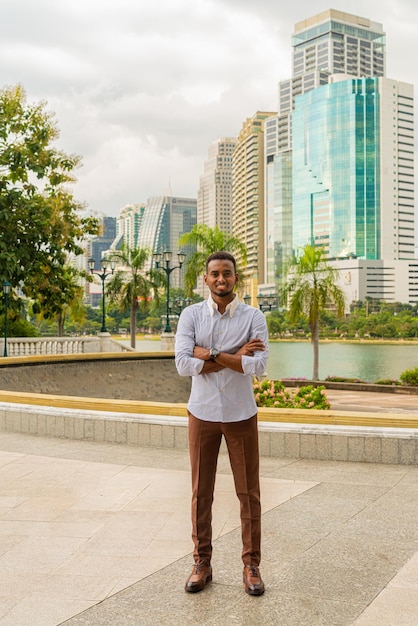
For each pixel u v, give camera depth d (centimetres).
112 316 12138
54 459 691
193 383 363
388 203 19600
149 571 379
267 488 570
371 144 19438
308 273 3322
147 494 546
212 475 361
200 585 350
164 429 757
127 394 2233
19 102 2678
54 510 501
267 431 707
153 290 4194
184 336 354
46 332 8106
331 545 422
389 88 19688
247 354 342
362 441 678
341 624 311
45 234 2656
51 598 343
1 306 2606
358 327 13225
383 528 458
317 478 609
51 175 2778
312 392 1176
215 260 348
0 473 626
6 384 1808
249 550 354
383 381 2870
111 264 3422
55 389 1986
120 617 320
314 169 19838
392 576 369
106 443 788
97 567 386
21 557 403
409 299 18612
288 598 341
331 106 19538
